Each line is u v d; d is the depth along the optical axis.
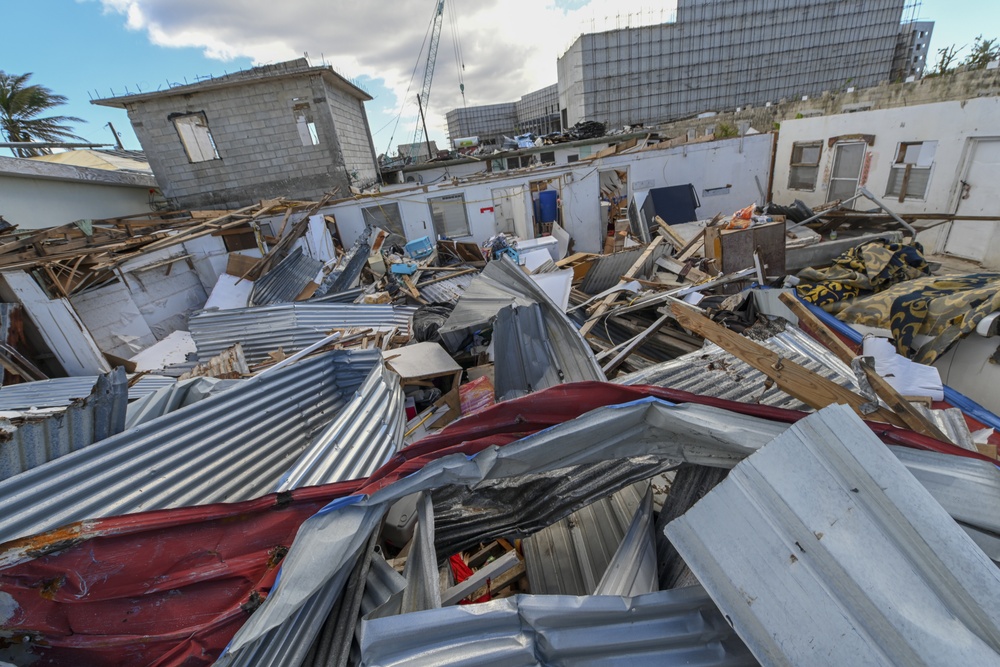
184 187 16.27
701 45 42.97
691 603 1.55
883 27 44.59
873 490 1.22
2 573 1.47
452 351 6.94
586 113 44.22
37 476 1.76
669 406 1.74
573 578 2.75
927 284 5.61
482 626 1.44
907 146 11.23
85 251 6.55
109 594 1.59
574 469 2.25
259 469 2.56
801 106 18.22
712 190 16.59
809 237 9.26
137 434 2.10
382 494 1.64
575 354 4.35
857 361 2.31
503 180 15.35
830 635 1.12
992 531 1.40
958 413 3.32
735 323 5.26
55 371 6.34
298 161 16.52
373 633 1.38
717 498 1.41
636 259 9.45
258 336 6.40
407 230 15.73
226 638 1.61
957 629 1.02
